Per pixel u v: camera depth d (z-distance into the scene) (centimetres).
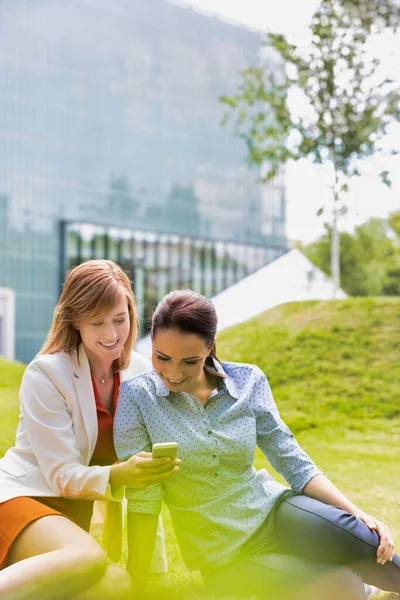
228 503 206
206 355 201
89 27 1811
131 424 208
